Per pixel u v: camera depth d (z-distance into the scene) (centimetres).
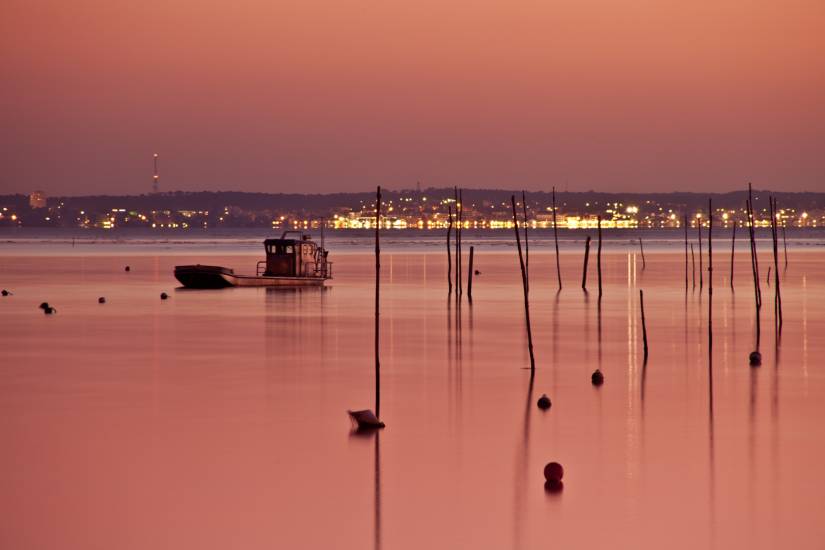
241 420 5134
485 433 4862
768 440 4719
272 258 15050
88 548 3375
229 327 9138
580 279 16762
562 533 3509
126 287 14538
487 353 7431
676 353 7431
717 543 3422
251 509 3744
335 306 11294
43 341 8144
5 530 3528
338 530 3538
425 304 11638
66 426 4997
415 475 4156
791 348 7700
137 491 3944
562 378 6334
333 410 5362
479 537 3475
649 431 4903
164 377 6359
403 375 6444
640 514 3691
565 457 4431
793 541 3438
